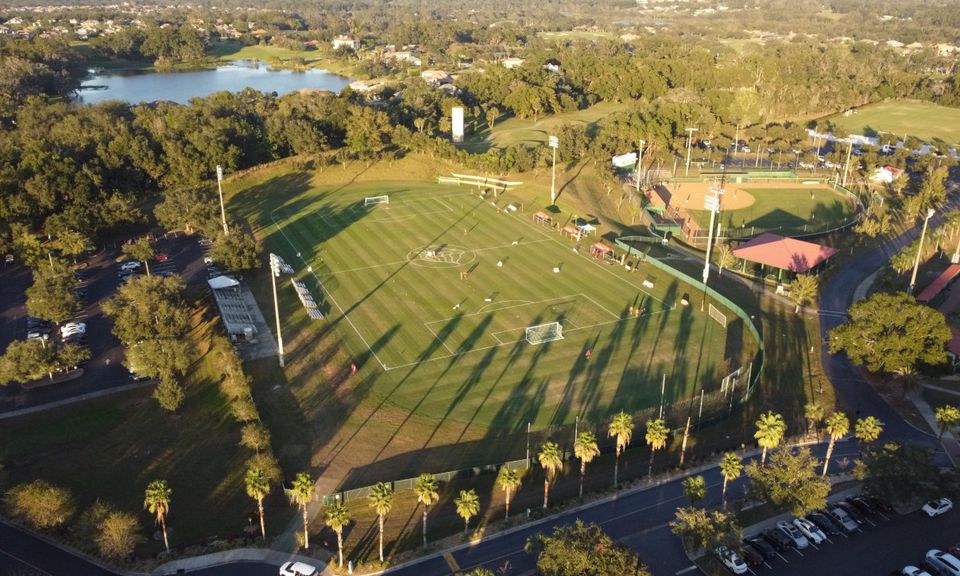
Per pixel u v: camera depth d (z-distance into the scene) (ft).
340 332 393.50
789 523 257.55
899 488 256.32
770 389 346.33
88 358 352.28
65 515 248.52
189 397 328.29
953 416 287.07
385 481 274.57
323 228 561.02
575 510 263.70
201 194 581.12
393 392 335.26
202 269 478.18
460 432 306.55
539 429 308.19
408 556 239.71
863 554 244.42
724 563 237.04
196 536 248.11
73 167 543.80
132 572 230.68
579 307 427.74
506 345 380.78
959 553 239.09
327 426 309.83
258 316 410.93
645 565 219.20
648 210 619.26
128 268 468.75
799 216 616.80
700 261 514.27
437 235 547.49
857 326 347.56
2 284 450.71
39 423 305.32
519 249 520.83
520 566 235.61
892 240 560.20
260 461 271.90
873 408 332.19
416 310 420.36
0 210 491.72
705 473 286.05
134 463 283.79
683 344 385.70
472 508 236.43
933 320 333.62
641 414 318.65
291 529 251.80
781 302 447.42
